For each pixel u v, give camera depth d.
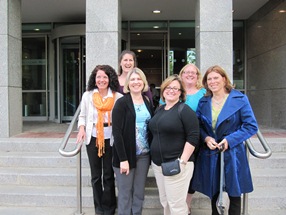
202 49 5.87
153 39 10.98
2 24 6.41
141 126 3.51
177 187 3.16
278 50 8.23
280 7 8.05
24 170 5.18
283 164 5.23
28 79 11.48
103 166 3.94
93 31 5.96
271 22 8.64
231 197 3.28
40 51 11.41
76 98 10.63
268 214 4.21
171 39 10.92
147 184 4.73
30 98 11.48
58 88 10.62
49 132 7.38
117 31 5.95
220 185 3.17
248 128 3.19
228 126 3.24
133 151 3.48
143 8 9.41
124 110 3.46
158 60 10.98
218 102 3.37
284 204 4.37
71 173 4.99
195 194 4.46
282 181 4.80
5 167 5.39
